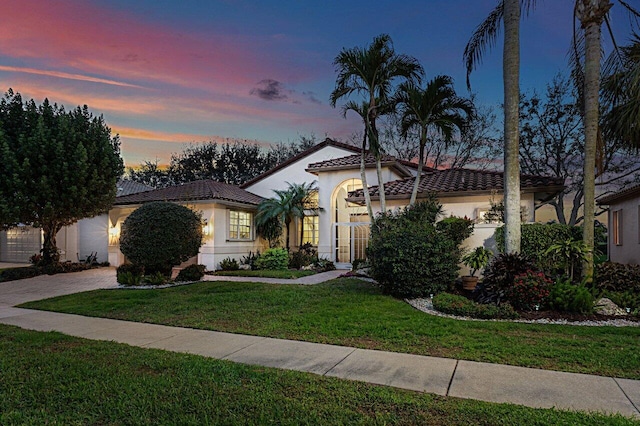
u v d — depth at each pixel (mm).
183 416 3492
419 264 9141
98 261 20734
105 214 20672
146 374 4543
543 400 3766
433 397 3818
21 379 4422
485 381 4277
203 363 4898
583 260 8648
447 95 12336
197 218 13734
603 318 7125
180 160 39094
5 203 13891
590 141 9016
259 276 14891
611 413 3418
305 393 3941
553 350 5270
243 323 7281
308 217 20359
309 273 15547
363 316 7445
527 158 25438
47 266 16250
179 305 8953
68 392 4059
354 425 3287
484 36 11719
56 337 6309
